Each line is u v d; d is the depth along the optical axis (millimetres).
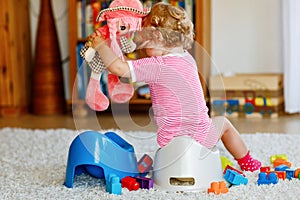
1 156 1826
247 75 2840
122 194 1327
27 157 1803
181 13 1438
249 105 2740
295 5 2695
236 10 3041
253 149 1861
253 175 1513
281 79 2855
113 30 1401
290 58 2730
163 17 1415
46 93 2994
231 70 3088
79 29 2893
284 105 2883
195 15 2754
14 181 1492
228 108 2770
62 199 1308
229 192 1320
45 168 1651
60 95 3039
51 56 2980
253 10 3018
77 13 2887
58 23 3178
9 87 2936
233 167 1603
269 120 2633
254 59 3053
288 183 1390
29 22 3174
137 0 1437
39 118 2863
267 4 2994
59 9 3176
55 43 3002
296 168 1581
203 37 2715
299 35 2717
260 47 3037
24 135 2207
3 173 1588
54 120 2773
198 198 1276
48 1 2955
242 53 3066
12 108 2951
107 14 1412
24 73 3088
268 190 1328
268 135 2104
